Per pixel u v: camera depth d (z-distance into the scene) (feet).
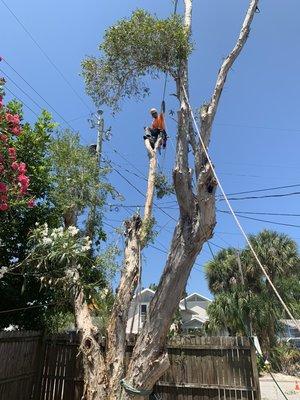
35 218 28.09
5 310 27.71
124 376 20.33
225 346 27.07
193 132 22.49
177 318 48.08
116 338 20.93
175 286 20.16
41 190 29.27
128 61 24.09
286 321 85.10
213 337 27.48
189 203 21.01
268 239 82.07
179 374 27.25
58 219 29.99
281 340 77.46
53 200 29.96
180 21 23.75
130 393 19.21
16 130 21.61
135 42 23.36
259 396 25.81
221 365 26.89
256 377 26.12
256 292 79.56
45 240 24.25
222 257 88.02
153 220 24.63
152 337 19.84
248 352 26.71
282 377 64.03
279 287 77.36
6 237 26.76
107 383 19.86
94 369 20.36
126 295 21.99
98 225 32.48
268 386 53.52
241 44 23.07
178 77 23.84
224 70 22.88
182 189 21.01
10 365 25.66
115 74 24.61
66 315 32.53
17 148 27.73
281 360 70.38
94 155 34.42
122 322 21.40
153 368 19.42
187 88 23.47
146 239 24.27
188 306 124.67
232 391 26.25
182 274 20.22
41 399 28.30
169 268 20.57
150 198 25.48
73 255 24.32
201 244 20.38
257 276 79.82
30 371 28.12
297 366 69.51
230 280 82.64
